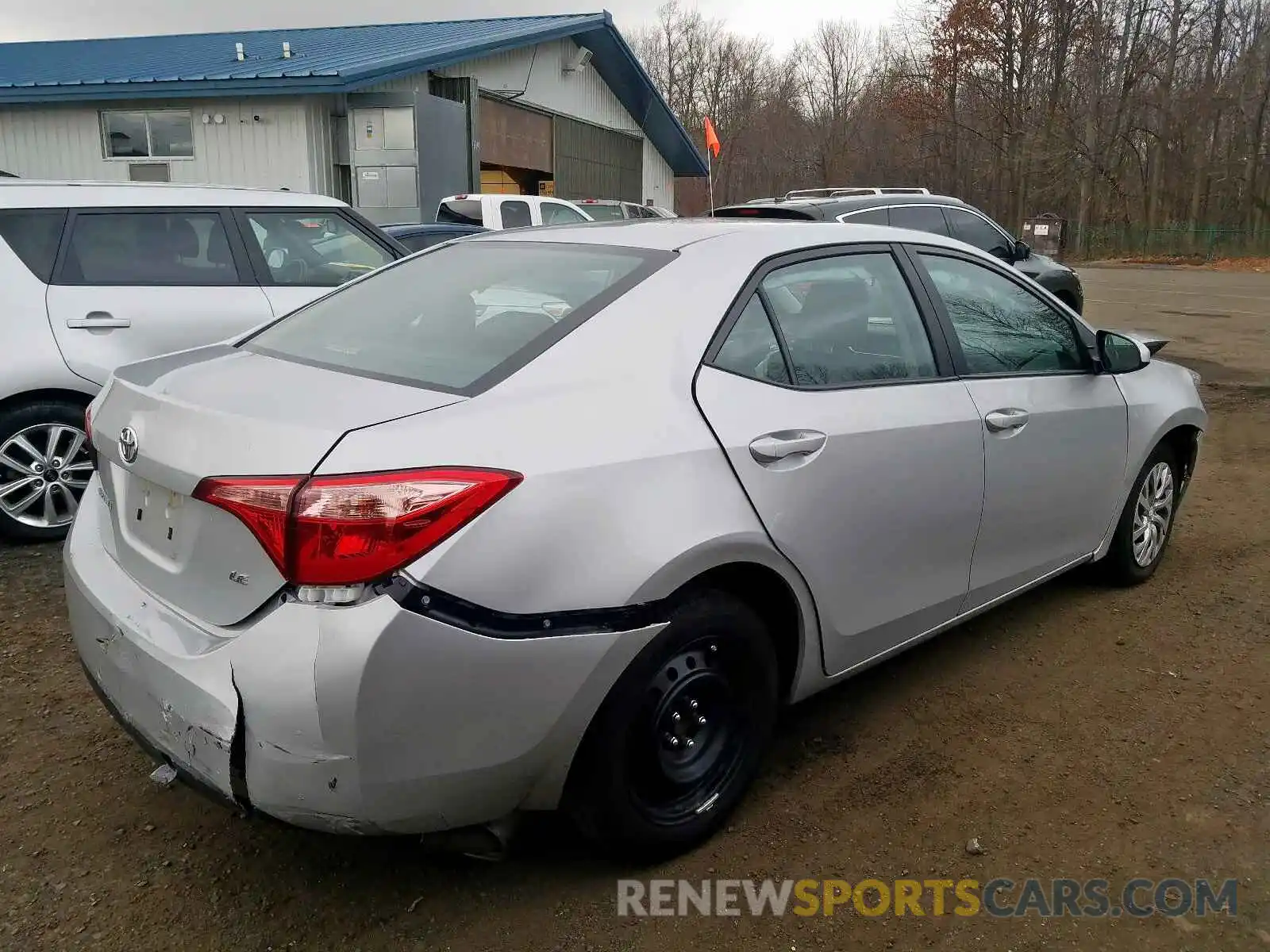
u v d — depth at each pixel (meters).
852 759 3.28
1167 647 4.09
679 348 2.69
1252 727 3.48
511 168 21.66
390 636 2.07
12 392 4.92
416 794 2.20
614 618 2.34
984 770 3.21
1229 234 38.62
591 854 2.80
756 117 61.84
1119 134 43.03
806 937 2.49
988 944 2.47
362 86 15.64
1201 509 5.93
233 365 2.81
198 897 2.60
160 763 2.43
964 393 3.40
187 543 2.37
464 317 2.87
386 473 2.12
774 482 2.72
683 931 2.50
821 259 3.18
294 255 5.93
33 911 2.54
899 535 3.15
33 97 16.03
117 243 5.32
